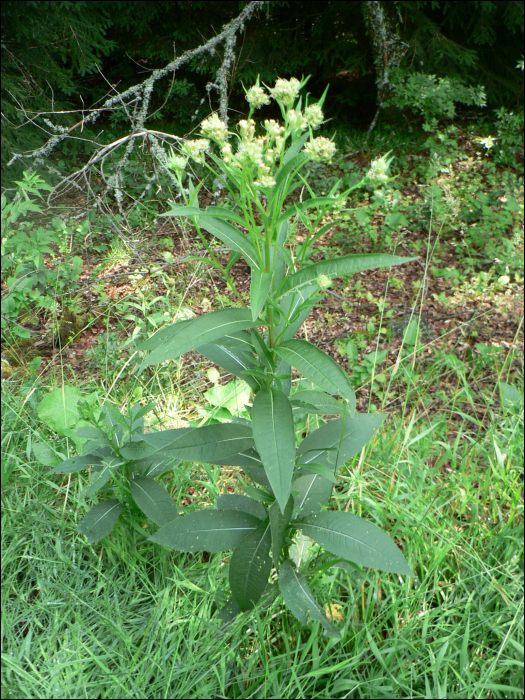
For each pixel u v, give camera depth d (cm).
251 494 176
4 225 344
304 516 182
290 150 154
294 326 172
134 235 475
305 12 736
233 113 753
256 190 139
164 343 135
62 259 445
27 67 585
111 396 302
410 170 660
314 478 200
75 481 249
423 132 745
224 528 184
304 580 180
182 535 181
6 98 557
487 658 189
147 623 195
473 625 196
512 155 676
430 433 287
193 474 257
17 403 281
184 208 134
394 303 430
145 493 206
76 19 604
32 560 214
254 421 145
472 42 760
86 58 607
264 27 727
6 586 204
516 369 351
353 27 734
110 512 208
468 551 218
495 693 178
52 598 202
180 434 186
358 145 708
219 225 158
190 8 729
